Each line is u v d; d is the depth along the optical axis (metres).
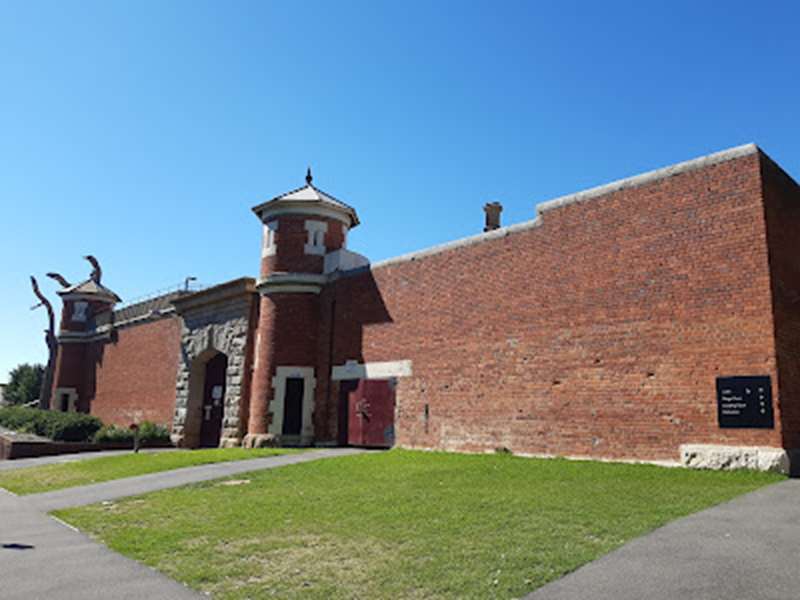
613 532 7.47
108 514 10.59
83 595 6.10
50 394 43.72
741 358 11.93
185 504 10.98
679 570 6.04
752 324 11.88
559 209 15.47
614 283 14.06
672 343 12.91
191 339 27.88
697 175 13.12
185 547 7.86
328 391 21.22
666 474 11.43
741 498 9.17
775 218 12.49
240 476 13.81
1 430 32.72
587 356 14.27
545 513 8.59
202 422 27.28
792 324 12.34
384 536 7.88
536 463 13.22
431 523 8.39
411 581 6.05
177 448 26.77
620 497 9.54
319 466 14.55
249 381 23.89
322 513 9.52
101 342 38.53
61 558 7.58
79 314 41.41
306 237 22.77
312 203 22.92
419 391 18.11
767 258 11.90
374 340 19.89
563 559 6.46
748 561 6.23
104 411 36.34
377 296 20.12
